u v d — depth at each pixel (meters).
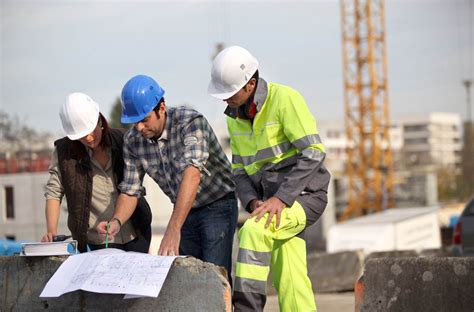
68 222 6.06
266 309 9.25
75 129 5.79
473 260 4.71
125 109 5.34
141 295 4.73
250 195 5.42
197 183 5.20
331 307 10.70
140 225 6.17
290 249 5.48
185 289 4.85
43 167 34.28
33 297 5.39
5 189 29.20
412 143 150.62
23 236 28.81
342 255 15.52
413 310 4.84
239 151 5.51
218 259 5.70
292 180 5.09
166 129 5.45
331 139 125.50
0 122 45.59
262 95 5.25
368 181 64.62
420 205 67.00
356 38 65.88
